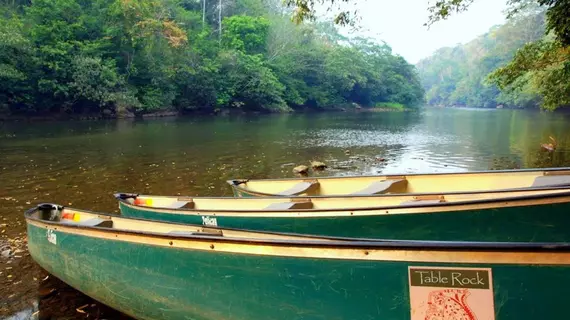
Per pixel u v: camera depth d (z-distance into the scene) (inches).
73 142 672.4
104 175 420.5
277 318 111.0
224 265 116.3
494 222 158.9
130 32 1174.3
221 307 119.0
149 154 560.7
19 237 236.2
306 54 1979.6
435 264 92.1
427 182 241.0
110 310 156.9
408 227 170.4
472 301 90.4
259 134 844.0
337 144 685.9
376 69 2613.2
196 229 152.4
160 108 1350.9
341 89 2198.6
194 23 1691.7
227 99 1537.9
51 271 170.9
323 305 104.5
